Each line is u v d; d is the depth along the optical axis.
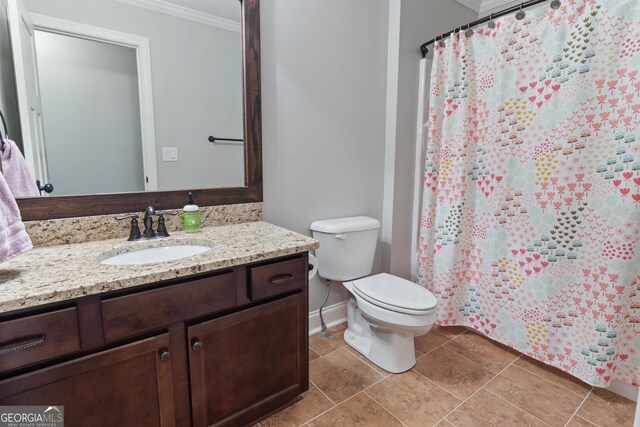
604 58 1.42
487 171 1.90
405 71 2.20
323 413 1.45
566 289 1.62
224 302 1.16
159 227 1.42
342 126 2.07
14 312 0.81
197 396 1.14
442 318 2.11
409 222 2.41
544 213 1.67
